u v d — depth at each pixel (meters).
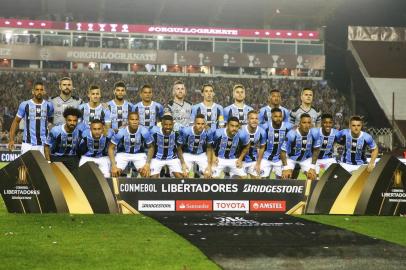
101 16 49.97
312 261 6.28
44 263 6.12
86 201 9.99
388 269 5.93
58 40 44.97
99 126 11.37
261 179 10.48
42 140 12.68
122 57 45.56
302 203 10.47
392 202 10.42
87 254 6.59
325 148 12.66
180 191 10.27
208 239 7.59
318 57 46.94
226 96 42.47
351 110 47.19
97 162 11.83
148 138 11.98
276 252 6.74
